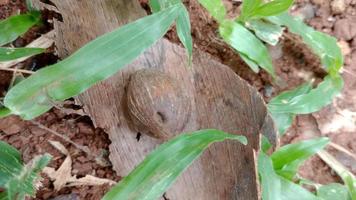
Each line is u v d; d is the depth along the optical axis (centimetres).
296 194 38
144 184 34
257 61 41
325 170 44
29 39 41
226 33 41
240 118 38
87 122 40
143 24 35
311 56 46
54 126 40
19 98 33
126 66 38
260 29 43
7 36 38
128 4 40
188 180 39
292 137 44
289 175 40
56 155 40
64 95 34
